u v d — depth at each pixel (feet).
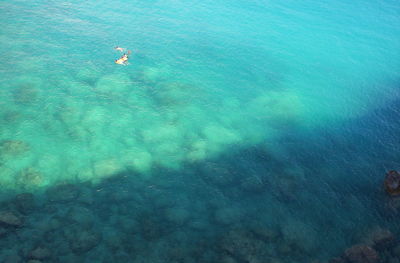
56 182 79.87
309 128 106.11
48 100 103.60
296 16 176.65
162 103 110.01
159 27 151.33
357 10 187.83
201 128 102.22
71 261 63.46
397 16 183.01
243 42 149.69
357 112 114.83
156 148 93.56
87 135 94.48
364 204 80.84
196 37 148.46
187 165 89.20
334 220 76.79
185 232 71.77
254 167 90.12
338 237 73.26
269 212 77.82
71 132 94.53
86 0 164.66
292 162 92.58
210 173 87.10
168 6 171.32
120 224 71.51
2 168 80.64
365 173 89.81
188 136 98.89
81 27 142.00
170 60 131.34
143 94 112.68
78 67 119.24
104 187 80.18
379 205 80.74
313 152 96.58
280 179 85.92
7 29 132.16
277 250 69.26
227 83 123.95
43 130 93.86
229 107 112.37
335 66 140.46
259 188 83.71
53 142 90.68
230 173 87.66
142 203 77.20
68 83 111.45
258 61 138.82
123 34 141.79
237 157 93.04
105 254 65.62
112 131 96.99
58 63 119.55
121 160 88.17
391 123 109.91
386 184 82.94
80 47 129.70
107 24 147.02
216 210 77.41
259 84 125.70
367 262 66.28
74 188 78.89
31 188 77.25
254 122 106.83
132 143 94.12
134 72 122.01
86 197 76.89
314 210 79.00
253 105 114.52
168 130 99.91
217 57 137.69
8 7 147.74
